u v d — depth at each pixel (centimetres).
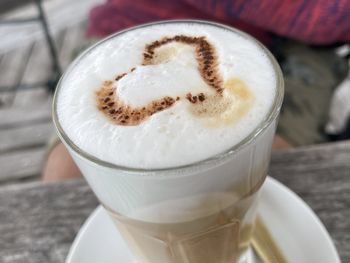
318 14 34
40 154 53
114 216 18
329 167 22
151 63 17
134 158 14
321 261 19
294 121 34
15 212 22
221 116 14
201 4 35
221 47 17
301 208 21
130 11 37
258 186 18
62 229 21
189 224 17
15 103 60
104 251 20
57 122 15
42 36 68
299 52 37
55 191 23
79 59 18
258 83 15
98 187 16
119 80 16
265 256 20
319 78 36
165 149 14
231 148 14
